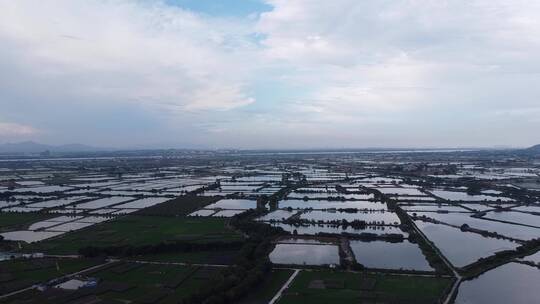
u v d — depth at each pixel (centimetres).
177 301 12594
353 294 13012
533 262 16400
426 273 14950
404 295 12912
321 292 13200
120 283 14000
